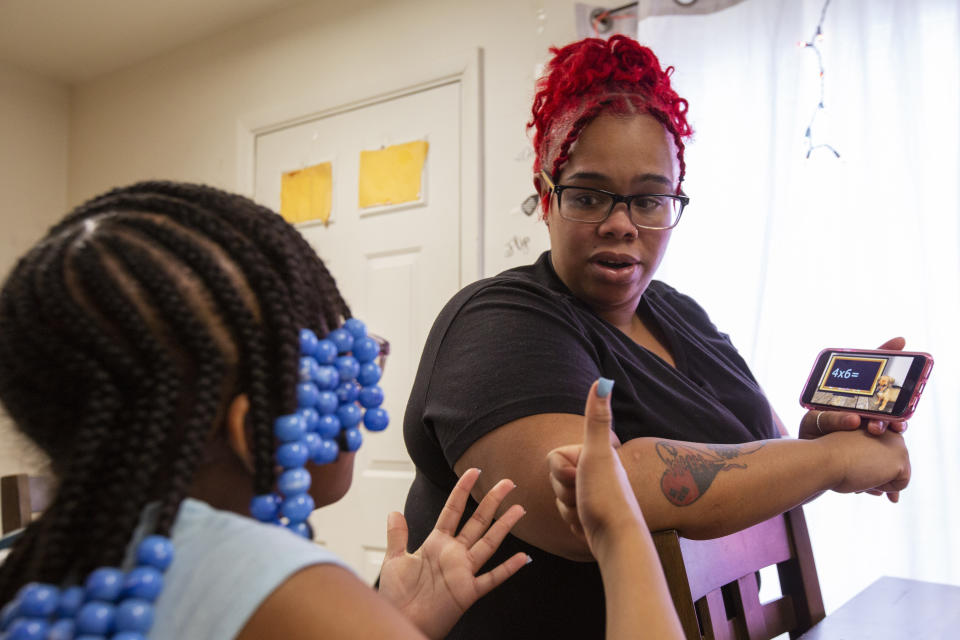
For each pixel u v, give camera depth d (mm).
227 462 538
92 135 3303
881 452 869
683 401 925
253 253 534
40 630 416
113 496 452
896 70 1691
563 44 2146
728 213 1879
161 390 468
